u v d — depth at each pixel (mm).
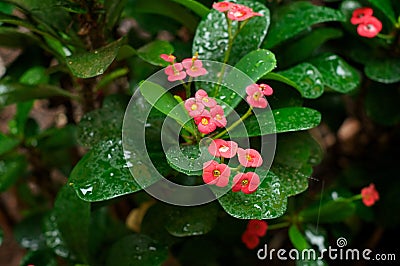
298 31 538
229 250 608
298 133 512
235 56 510
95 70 469
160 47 499
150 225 521
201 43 513
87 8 509
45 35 523
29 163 647
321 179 696
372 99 603
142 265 514
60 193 522
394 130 652
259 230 542
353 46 595
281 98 509
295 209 567
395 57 581
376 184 642
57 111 760
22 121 622
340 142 692
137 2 571
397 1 563
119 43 494
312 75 517
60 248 552
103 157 469
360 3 577
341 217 559
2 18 501
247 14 467
